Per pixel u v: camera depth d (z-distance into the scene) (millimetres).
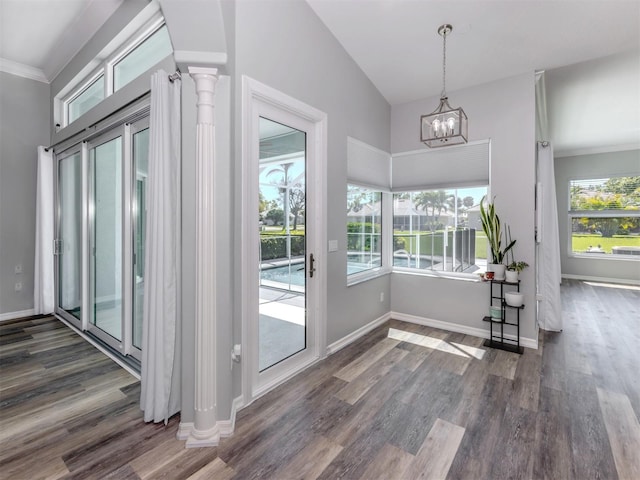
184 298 1869
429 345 3293
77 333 3570
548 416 2092
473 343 3348
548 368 2783
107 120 3080
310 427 1986
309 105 2711
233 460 1704
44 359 2928
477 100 3492
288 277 2650
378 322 3896
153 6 2502
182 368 1872
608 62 3102
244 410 2166
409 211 4129
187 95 1836
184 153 1847
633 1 2295
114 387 2451
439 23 2709
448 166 3713
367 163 3627
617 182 6590
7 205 4012
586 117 4754
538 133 4273
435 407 2203
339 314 3203
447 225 3824
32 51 3674
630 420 2045
